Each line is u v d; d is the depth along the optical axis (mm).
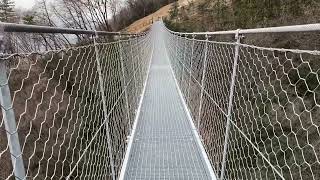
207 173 3055
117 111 2896
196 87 4363
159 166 3242
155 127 4508
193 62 4750
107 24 31781
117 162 2824
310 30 1056
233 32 1955
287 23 7312
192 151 3596
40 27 1181
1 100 937
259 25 8273
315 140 2760
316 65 2842
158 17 42406
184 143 3852
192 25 15844
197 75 4262
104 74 2371
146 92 7027
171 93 6875
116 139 2674
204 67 3309
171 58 10883
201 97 3645
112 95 2648
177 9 26359
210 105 3277
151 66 11430
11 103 969
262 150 2758
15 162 975
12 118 972
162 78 8852
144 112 5359
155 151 3621
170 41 11648
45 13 24016
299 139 3049
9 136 956
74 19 26938
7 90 957
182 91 6348
